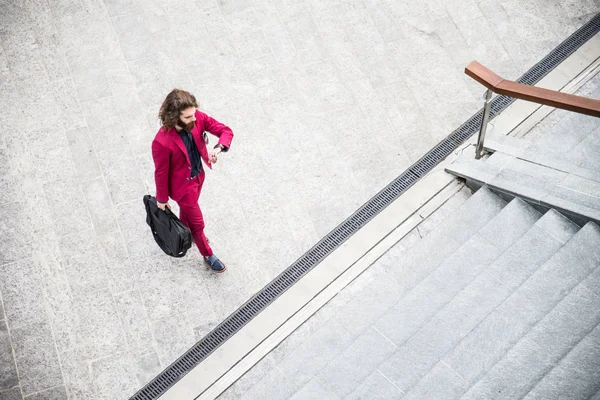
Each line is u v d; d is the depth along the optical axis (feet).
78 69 21.94
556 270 15.19
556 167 17.38
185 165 15.72
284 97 21.27
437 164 19.89
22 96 21.58
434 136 20.42
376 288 17.04
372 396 14.78
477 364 14.38
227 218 19.53
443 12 22.39
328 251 18.89
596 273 14.58
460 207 17.92
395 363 15.10
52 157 20.58
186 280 18.74
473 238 16.83
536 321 14.71
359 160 20.18
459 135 20.34
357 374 15.52
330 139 20.54
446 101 20.97
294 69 21.71
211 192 19.88
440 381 14.30
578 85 20.75
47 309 18.51
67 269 19.01
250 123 20.88
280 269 18.75
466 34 21.99
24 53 22.31
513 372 13.73
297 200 19.69
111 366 17.72
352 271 18.42
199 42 22.24
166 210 16.46
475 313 15.40
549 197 16.63
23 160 20.57
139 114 21.18
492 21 22.13
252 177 20.06
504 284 15.67
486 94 16.67
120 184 20.16
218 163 20.26
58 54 22.24
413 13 22.45
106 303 18.51
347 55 21.88
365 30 22.26
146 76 21.74
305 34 22.30
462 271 16.43
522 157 18.16
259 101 21.24
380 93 21.20
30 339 18.13
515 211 17.10
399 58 21.75
